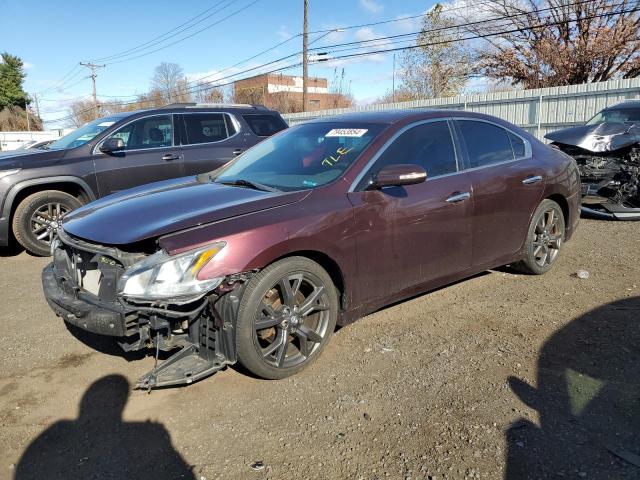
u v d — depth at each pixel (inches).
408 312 172.7
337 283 141.9
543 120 668.1
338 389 127.2
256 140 323.0
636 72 1055.0
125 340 121.0
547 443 105.0
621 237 262.5
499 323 162.1
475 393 123.5
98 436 112.1
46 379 135.9
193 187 157.6
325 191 138.3
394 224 146.3
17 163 252.2
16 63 2893.7
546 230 201.0
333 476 98.0
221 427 113.9
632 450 102.1
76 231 131.9
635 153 292.0
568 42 1099.3
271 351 128.1
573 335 151.6
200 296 113.7
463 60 1258.6
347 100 1721.2
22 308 188.2
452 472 97.7
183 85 2086.6
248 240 119.7
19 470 102.3
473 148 175.0
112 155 275.0
